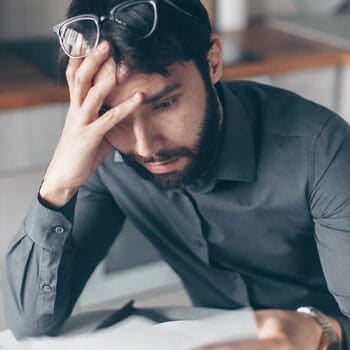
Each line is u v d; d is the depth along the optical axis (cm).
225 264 143
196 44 110
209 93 116
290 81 246
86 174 123
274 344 98
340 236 125
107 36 107
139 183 137
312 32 280
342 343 110
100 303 245
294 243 138
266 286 145
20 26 278
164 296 254
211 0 284
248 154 128
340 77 254
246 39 273
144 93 107
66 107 221
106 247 147
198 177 123
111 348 100
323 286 145
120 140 116
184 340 99
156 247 150
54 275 128
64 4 281
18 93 212
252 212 133
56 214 126
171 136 112
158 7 107
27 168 225
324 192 125
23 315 131
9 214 228
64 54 117
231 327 100
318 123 128
